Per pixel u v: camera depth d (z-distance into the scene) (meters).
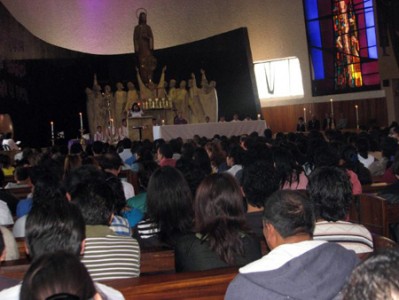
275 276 2.26
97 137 20.88
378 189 6.34
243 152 7.48
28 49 21.08
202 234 3.34
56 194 4.70
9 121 19.48
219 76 24.81
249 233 3.38
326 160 6.10
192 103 23.94
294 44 25.81
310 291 2.22
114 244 3.48
